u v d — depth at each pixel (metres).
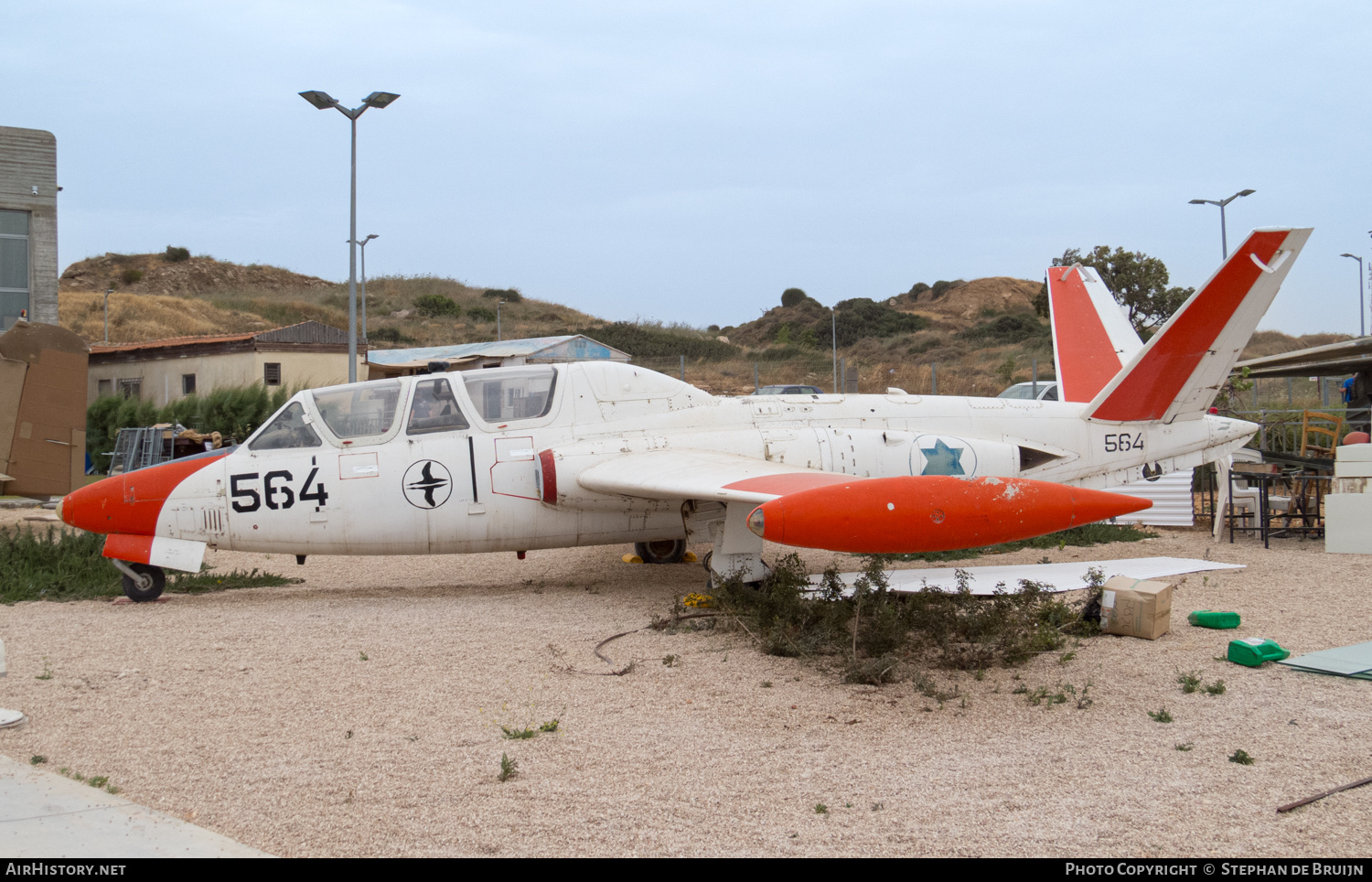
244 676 5.64
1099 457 9.62
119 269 81.12
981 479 5.80
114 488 8.02
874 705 5.04
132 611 7.77
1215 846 3.30
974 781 3.94
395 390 8.53
